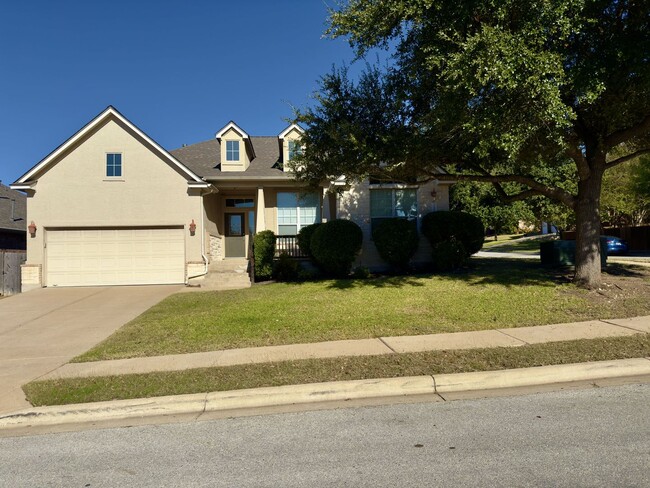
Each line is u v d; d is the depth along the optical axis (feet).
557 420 14.26
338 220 50.26
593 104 31.27
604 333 23.53
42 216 51.80
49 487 11.28
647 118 32.01
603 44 27.43
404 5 27.89
